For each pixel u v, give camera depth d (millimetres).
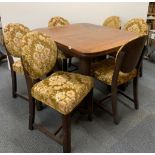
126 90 2549
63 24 2949
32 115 1766
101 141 1740
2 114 2068
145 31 2719
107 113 2092
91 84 1721
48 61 1691
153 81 2805
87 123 1953
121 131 1858
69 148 1596
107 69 1923
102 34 2238
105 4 3479
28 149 1653
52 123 1956
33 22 3039
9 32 2035
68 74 1785
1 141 1726
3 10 2723
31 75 1558
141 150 1656
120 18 3545
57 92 1511
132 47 1567
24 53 1491
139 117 2057
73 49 1688
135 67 1885
